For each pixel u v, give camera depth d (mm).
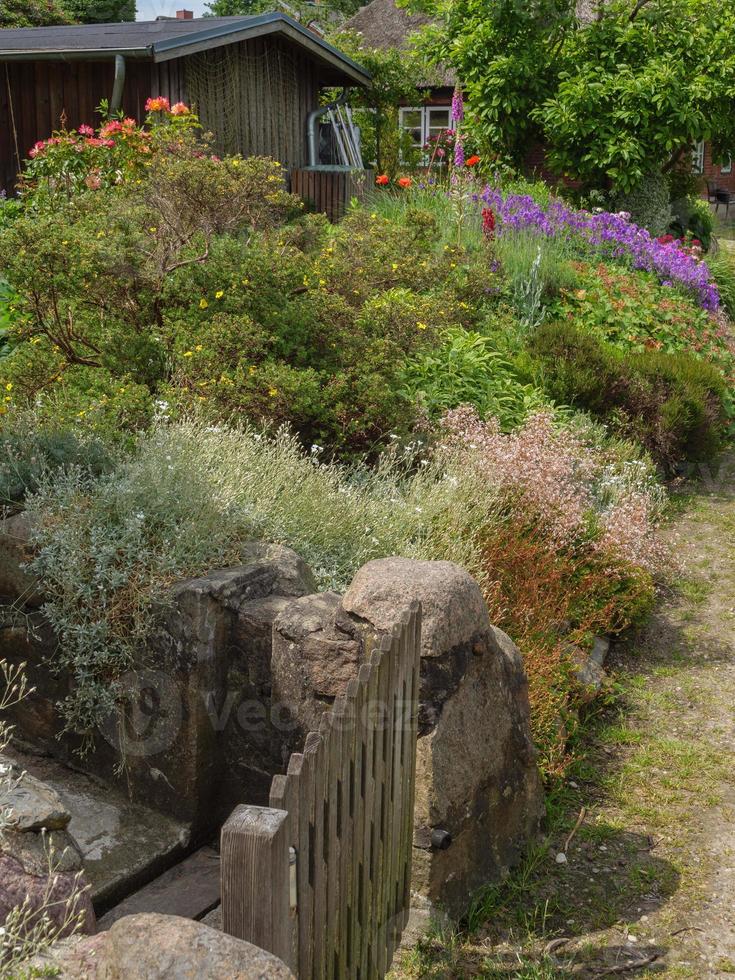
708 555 6996
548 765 4180
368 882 2748
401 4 18312
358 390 5922
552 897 3588
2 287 6879
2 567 3904
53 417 4887
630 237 12969
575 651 5199
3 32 13914
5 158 12727
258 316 6062
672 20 15805
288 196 6422
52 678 3873
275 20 13133
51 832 2615
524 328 9633
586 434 7652
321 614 3475
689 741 4691
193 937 1884
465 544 5082
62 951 2152
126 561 3709
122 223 5734
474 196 12594
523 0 15578
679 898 3590
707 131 15742
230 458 4730
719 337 11406
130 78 11977
